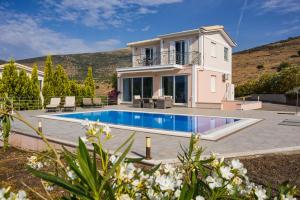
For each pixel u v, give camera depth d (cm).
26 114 1586
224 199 127
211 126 1232
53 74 2112
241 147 703
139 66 2347
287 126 1077
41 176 91
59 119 1326
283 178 461
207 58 2148
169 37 2200
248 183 139
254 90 3297
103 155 116
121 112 1828
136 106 2130
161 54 2264
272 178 460
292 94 2472
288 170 506
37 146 738
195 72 2003
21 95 1870
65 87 2162
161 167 163
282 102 2723
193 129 1144
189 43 2138
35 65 2002
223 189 124
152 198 120
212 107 1920
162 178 118
